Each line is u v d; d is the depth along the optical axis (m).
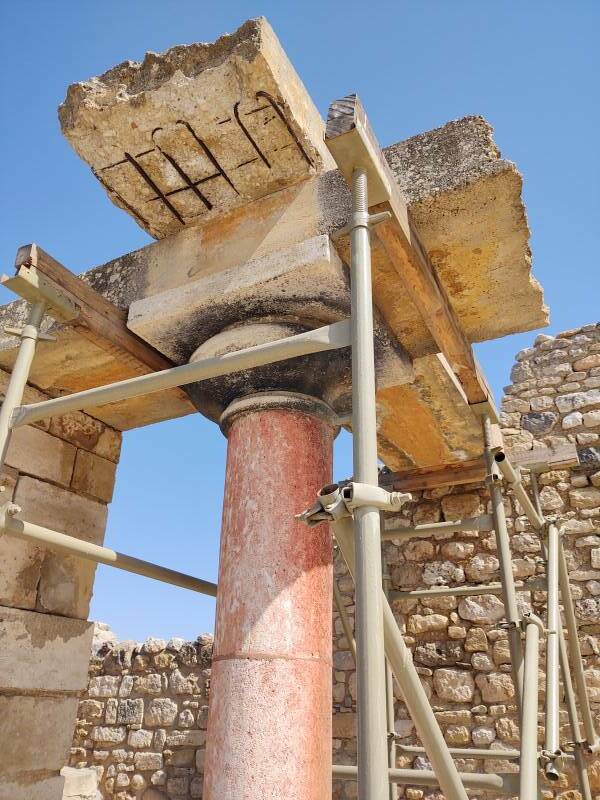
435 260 2.88
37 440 3.85
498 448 3.67
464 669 5.43
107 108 2.69
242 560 2.48
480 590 3.92
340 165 2.19
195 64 2.63
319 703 2.32
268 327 2.75
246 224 2.87
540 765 2.94
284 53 2.65
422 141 2.70
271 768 2.14
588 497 5.59
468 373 3.51
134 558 2.70
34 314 2.67
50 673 3.59
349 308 2.74
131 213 3.07
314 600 2.46
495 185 2.49
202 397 2.98
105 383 3.81
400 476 5.78
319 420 2.83
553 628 3.38
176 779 6.66
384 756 1.46
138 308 2.96
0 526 2.13
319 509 1.77
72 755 7.27
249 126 2.66
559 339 6.47
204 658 7.07
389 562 6.00
